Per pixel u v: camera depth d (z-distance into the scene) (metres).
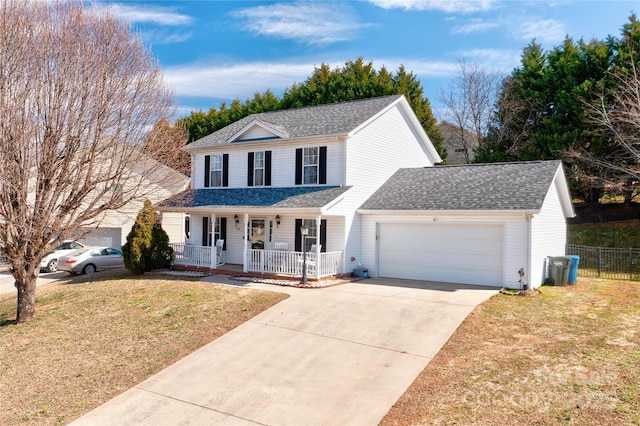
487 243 16.14
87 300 15.59
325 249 18.75
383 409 7.21
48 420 7.83
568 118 28.53
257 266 18.66
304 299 13.88
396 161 22.14
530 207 14.85
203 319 12.38
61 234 14.12
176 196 22.33
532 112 31.58
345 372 8.68
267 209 17.70
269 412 7.39
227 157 22.31
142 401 8.19
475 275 16.41
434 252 17.39
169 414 7.62
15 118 12.29
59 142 13.20
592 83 26.52
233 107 43.97
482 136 36.31
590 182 27.48
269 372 8.93
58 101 12.95
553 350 8.98
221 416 7.42
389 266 18.53
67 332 12.44
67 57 13.12
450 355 9.09
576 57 28.97
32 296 14.26
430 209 16.89
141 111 15.44
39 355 10.91
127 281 18.34
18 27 12.52
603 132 25.84
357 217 19.00
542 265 16.45
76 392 8.82
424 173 21.05
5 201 12.50
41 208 13.16
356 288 15.69
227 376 8.90
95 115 13.70
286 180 20.19
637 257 22.64
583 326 10.55
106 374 9.52
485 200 16.30
